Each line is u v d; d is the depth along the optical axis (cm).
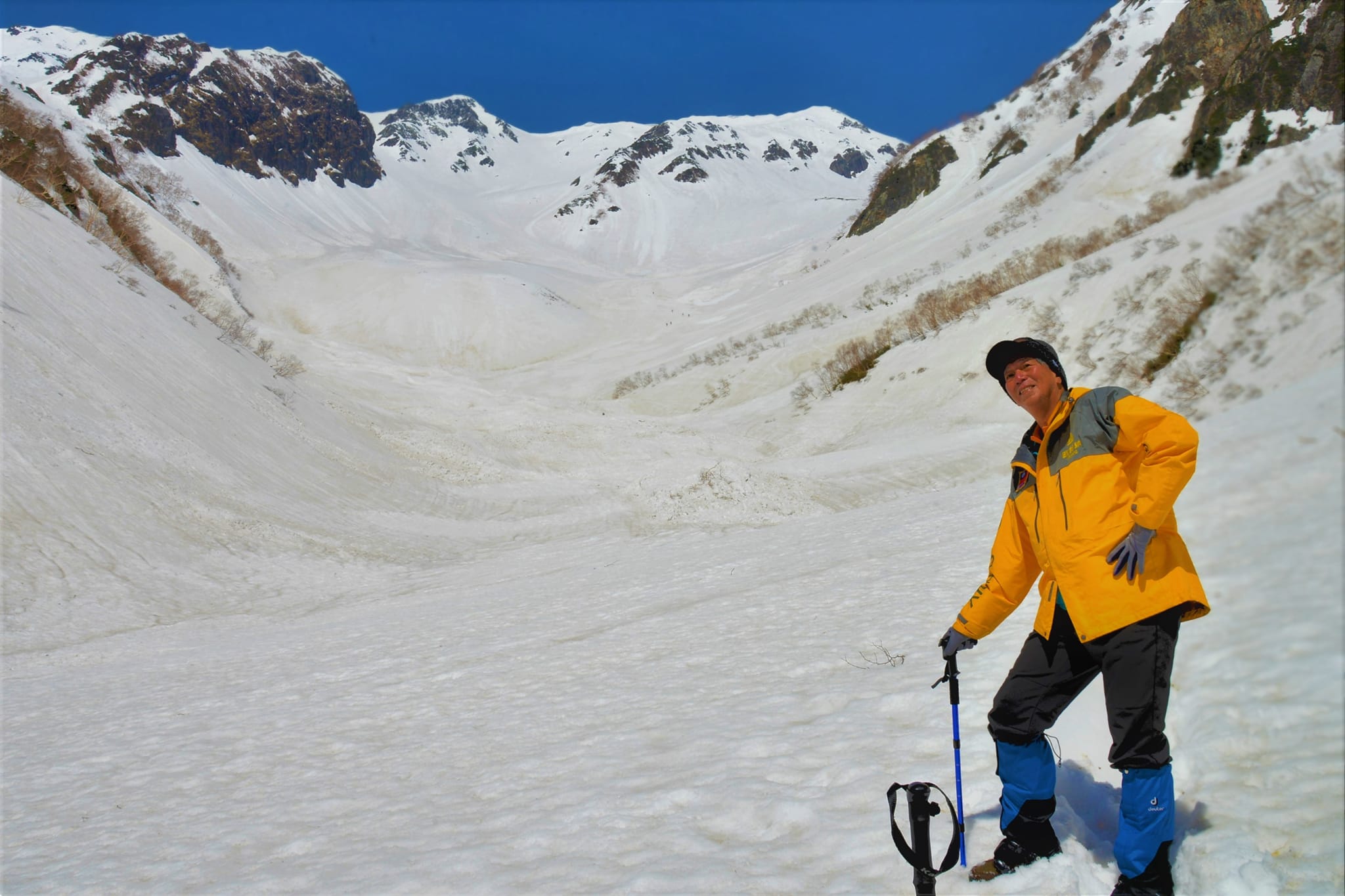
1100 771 380
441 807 555
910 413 4225
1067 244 4425
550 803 514
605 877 399
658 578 1559
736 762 510
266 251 14162
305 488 2908
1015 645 594
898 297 6550
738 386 6038
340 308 10312
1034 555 340
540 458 4128
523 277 11488
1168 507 267
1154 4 9875
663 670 826
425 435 4056
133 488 2392
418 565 2411
